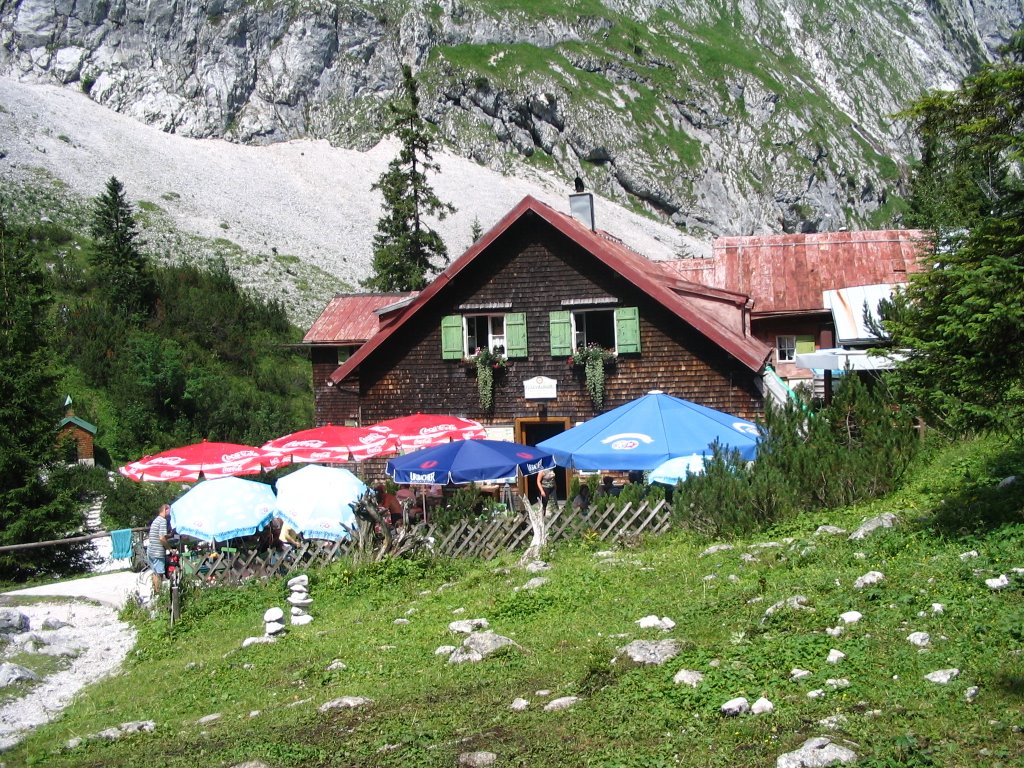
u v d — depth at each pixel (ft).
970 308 32.99
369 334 118.93
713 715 23.36
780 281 110.83
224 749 26.76
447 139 579.07
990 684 22.40
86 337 208.54
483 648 33.06
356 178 499.10
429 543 55.83
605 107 638.12
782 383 86.12
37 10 508.94
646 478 70.64
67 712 35.55
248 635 44.42
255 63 554.05
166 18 530.27
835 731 21.24
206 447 78.33
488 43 654.53
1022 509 36.78
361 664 34.65
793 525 47.93
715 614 33.22
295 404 219.61
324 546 56.59
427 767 22.75
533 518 54.19
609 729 23.62
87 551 92.94
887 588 31.48
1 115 404.77
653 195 613.93
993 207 34.99
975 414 34.60
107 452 176.65
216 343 232.73
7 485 90.17
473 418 90.48
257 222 381.60
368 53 591.78
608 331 92.68
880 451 52.70
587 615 36.52
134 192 368.27
